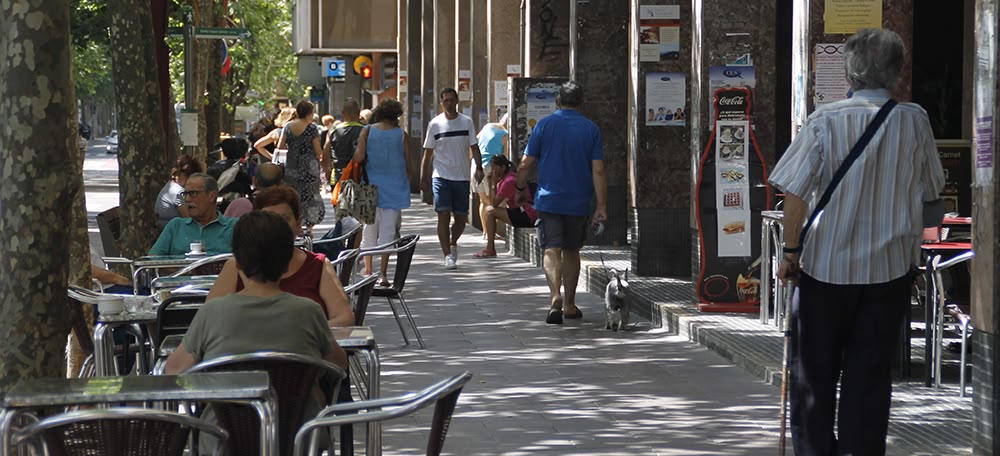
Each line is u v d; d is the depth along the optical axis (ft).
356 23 472.03
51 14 53.06
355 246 120.57
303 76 566.36
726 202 123.54
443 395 47.55
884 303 63.41
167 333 69.31
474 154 175.94
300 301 57.41
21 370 53.52
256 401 47.19
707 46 123.85
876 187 62.80
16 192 53.06
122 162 127.95
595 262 162.81
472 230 238.27
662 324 126.21
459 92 293.84
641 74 152.56
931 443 76.59
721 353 108.47
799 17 103.81
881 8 102.42
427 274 170.50
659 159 152.15
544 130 127.24
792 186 63.00
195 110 198.49
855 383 63.67
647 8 151.74
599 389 96.27
